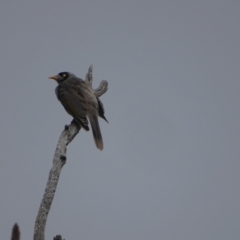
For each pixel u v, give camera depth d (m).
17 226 3.06
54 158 8.70
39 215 7.45
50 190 7.91
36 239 7.16
